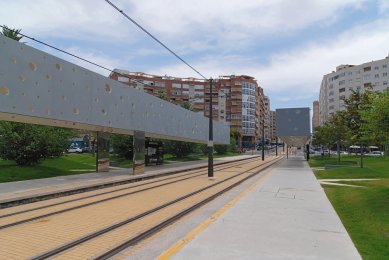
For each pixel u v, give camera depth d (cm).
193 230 761
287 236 709
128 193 1540
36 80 1686
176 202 1254
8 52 1534
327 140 4372
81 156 4794
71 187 1596
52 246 686
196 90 11488
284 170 2964
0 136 2436
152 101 2961
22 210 1132
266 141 15662
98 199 1357
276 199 1222
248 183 1939
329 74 13238
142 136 2689
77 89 1983
